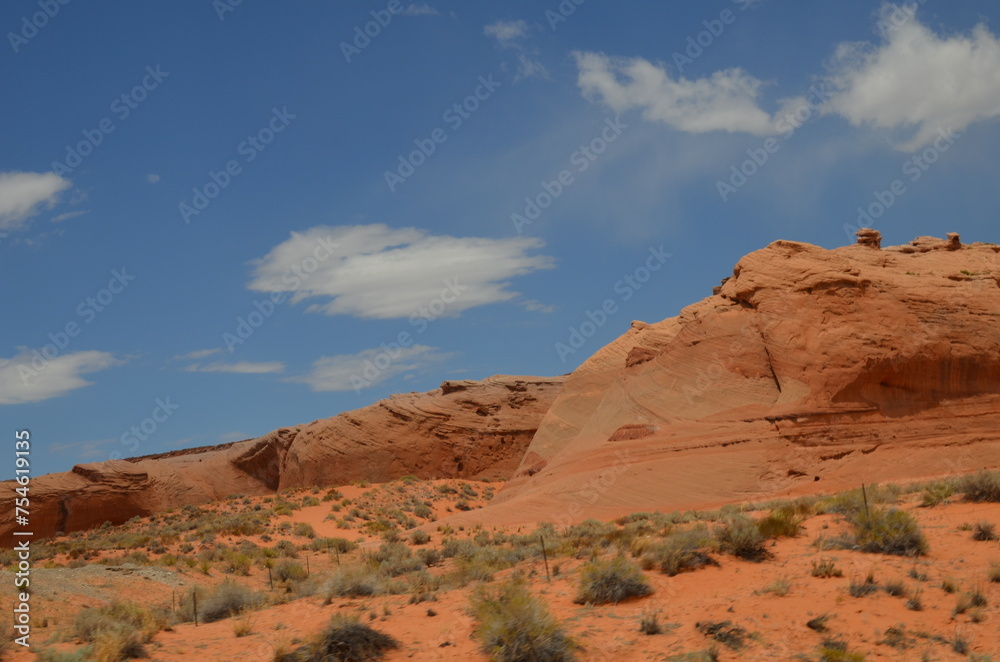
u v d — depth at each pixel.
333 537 38.16
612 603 13.81
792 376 34.81
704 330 38.75
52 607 18.48
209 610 17.48
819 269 36.69
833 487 30.73
